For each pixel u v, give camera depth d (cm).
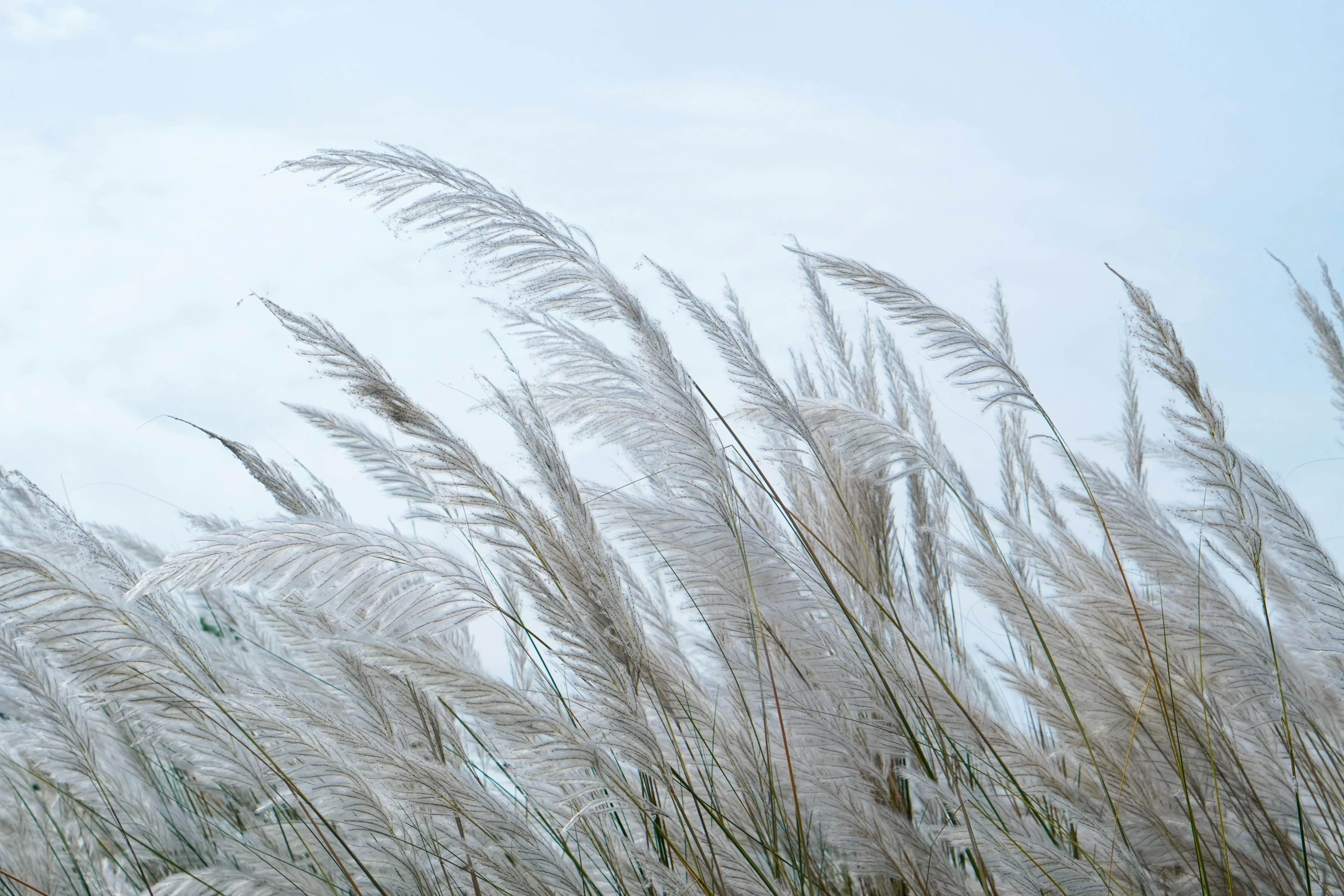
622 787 251
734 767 262
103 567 263
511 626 259
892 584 290
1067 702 271
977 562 275
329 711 256
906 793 275
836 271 273
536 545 251
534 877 251
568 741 250
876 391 310
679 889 252
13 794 287
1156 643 271
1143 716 269
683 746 261
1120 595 275
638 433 264
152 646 254
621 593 254
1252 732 269
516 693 251
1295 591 270
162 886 253
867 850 259
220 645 281
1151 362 261
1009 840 258
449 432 250
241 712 252
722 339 268
